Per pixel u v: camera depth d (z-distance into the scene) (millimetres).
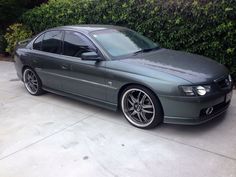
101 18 7691
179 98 3885
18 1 10523
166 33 6598
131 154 3754
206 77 4012
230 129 4211
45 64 5648
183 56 4789
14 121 4977
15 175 3477
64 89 5465
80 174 3410
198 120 3957
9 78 7863
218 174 3238
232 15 5707
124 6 7152
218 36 5988
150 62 4441
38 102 5828
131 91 4379
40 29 9453
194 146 3828
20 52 6293
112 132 4359
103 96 4758
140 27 6930
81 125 4664
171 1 6410
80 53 5035
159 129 4344
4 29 10977
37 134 4453
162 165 3477
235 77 6094
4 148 4094
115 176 3336
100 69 4633
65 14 8500
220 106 4270
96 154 3803
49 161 3711
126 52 4863
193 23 6180
